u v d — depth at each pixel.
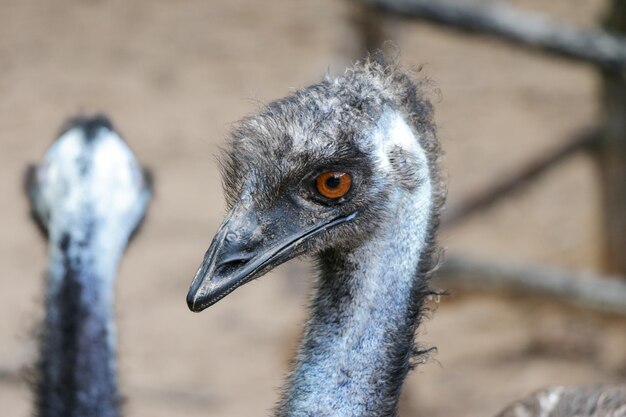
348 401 6.25
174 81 19.47
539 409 8.05
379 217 6.25
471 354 13.12
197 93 19.06
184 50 20.50
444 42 20.89
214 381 12.61
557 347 13.25
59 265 8.02
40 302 9.12
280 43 20.66
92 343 7.92
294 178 6.10
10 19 21.28
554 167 15.12
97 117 8.57
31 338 8.59
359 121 6.13
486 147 17.56
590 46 12.32
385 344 6.30
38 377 7.92
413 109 6.35
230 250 6.03
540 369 12.87
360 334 6.30
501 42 12.43
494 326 13.64
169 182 16.55
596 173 13.84
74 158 8.18
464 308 13.84
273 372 12.77
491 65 20.27
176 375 12.69
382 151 6.18
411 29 21.11
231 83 19.36
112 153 8.23
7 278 14.28
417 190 6.30
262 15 21.78
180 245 15.16
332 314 6.33
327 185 6.14
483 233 15.45
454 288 11.91
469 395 12.38
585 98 19.16
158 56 20.30
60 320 7.94
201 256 14.94
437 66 20.08
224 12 21.94
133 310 13.85
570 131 16.30
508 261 11.95
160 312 13.85
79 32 20.97
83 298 7.96
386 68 6.45
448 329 13.59
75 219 8.05
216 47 20.59
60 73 19.61
